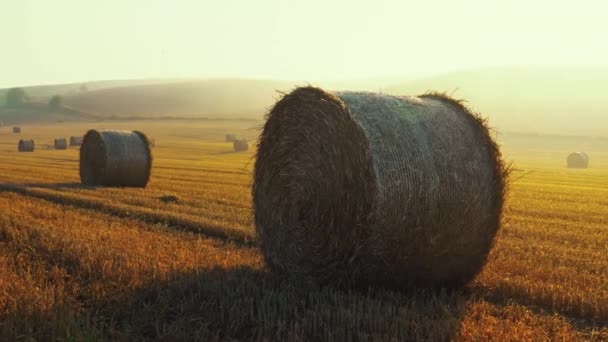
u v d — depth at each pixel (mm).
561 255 12148
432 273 9109
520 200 23781
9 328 6703
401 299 8492
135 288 8359
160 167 37781
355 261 8711
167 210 16828
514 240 13844
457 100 9641
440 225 8812
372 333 6828
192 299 7770
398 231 8578
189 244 11867
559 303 8766
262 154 10516
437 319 7520
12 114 148250
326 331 6871
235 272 9656
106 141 23844
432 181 8703
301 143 9633
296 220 9641
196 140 79500
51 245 10812
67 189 22016
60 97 154375
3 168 33969
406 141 8750
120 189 22484
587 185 32688
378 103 9180
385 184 8453
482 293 9266
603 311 8328
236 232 13492
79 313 7312
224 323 7238
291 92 9953
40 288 8281
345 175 8797
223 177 30422
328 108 9219
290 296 8242
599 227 16516
